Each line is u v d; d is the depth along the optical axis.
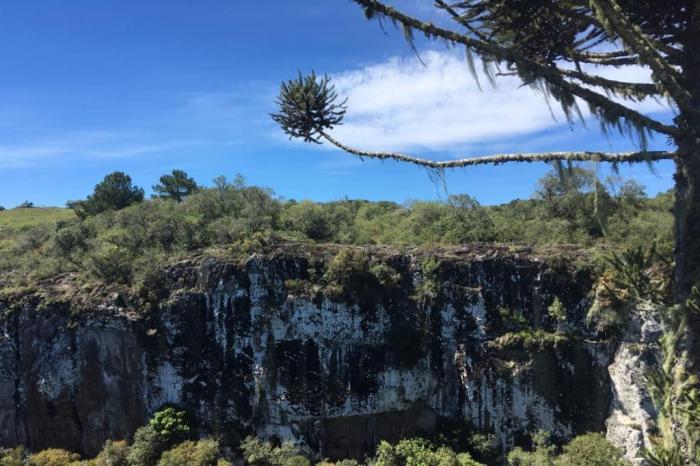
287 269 35.72
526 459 29.16
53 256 40.00
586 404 32.09
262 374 33.94
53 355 33.44
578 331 33.03
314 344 34.59
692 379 8.45
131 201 57.25
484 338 34.50
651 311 11.00
